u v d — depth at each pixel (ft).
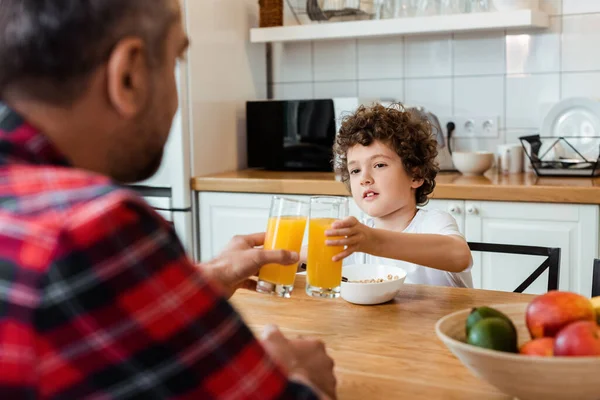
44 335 1.63
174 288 1.77
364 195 5.93
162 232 1.83
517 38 9.60
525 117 9.67
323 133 9.64
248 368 1.85
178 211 9.36
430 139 6.22
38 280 1.63
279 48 11.03
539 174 8.64
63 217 1.69
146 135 2.15
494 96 9.80
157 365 1.71
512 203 7.86
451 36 9.93
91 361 1.66
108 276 1.67
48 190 1.77
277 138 9.98
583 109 8.89
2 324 1.63
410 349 3.51
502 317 2.78
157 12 2.03
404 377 3.13
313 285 4.15
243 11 10.49
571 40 9.34
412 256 4.66
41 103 1.95
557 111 9.02
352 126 5.95
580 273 7.64
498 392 2.93
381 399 2.89
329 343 3.65
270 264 3.93
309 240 4.15
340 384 3.06
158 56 2.05
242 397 1.81
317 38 9.87
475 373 2.68
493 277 8.09
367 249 4.42
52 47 1.86
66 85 1.92
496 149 9.82
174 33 2.12
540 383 2.48
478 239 8.05
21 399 1.64
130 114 2.02
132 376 1.69
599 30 9.19
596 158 8.69
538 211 7.75
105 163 2.13
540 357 2.40
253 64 10.80
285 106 9.85
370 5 9.95
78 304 1.64
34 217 1.70
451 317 2.94
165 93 2.14
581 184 7.80
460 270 4.99
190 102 9.30
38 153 1.90
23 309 1.62
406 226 6.00
